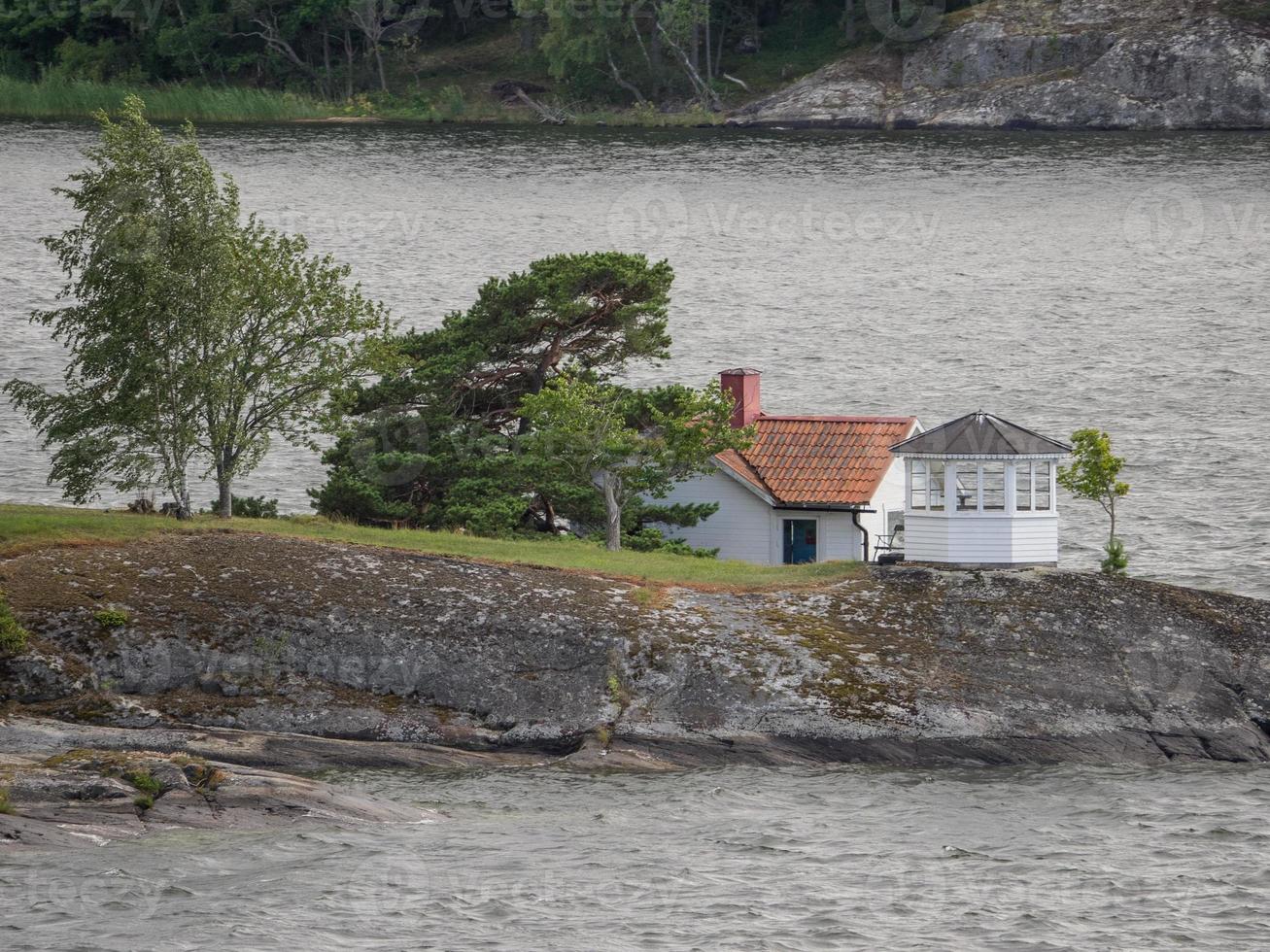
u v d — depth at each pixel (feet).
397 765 524.11
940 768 538.47
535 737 540.52
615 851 470.39
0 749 499.10
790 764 537.65
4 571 563.48
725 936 421.59
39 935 403.34
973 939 424.46
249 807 474.08
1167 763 547.08
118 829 457.68
